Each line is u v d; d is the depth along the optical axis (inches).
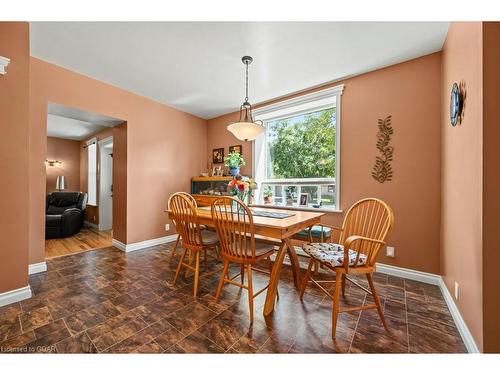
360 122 109.6
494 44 49.7
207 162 185.3
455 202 70.1
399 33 81.1
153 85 125.5
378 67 104.0
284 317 68.4
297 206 132.9
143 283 91.0
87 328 62.5
